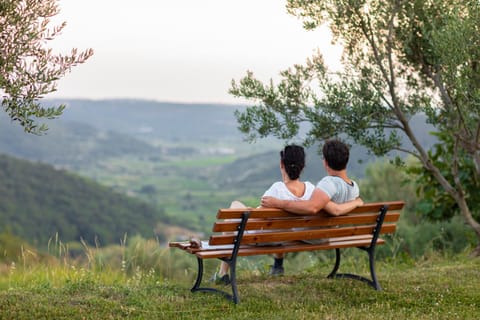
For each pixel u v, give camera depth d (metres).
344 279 6.77
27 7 4.75
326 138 8.45
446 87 8.49
